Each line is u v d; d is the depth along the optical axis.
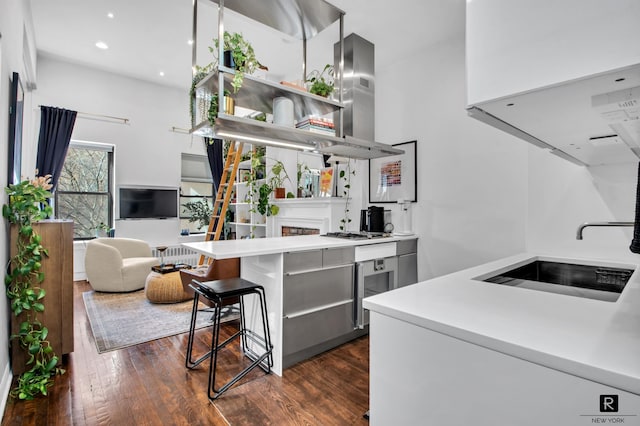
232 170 5.17
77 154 5.09
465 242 3.29
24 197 2.13
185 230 5.97
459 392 0.85
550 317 0.91
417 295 1.15
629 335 0.78
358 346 2.80
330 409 1.89
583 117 0.93
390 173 3.95
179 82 5.55
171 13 3.38
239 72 2.15
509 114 0.91
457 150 3.36
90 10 3.35
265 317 2.32
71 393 2.03
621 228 2.04
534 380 0.71
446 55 3.46
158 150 5.67
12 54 2.35
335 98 3.38
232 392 2.06
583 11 0.65
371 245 3.05
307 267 2.50
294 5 2.54
